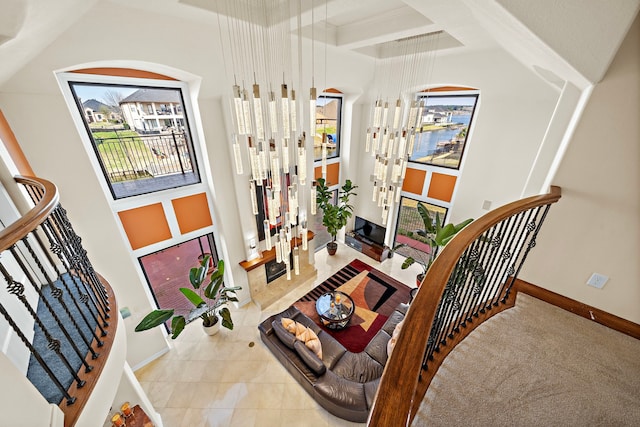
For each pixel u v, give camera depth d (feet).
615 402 4.27
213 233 14.29
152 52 8.56
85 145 9.46
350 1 7.05
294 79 12.95
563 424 3.95
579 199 6.23
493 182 14.35
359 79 15.98
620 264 6.10
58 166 8.42
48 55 7.14
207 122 11.50
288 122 8.38
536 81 11.25
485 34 9.04
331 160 19.65
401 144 12.57
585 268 6.56
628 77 5.09
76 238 6.40
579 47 4.25
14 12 3.26
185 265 19.20
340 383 9.77
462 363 4.91
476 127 14.06
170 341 13.71
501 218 4.65
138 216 11.44
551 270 7.06
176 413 10.54
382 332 12.98
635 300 6.09
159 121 10.98
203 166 12.75
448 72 13.34
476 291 5.67
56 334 6.25
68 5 4.57
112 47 7.84
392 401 2.12
